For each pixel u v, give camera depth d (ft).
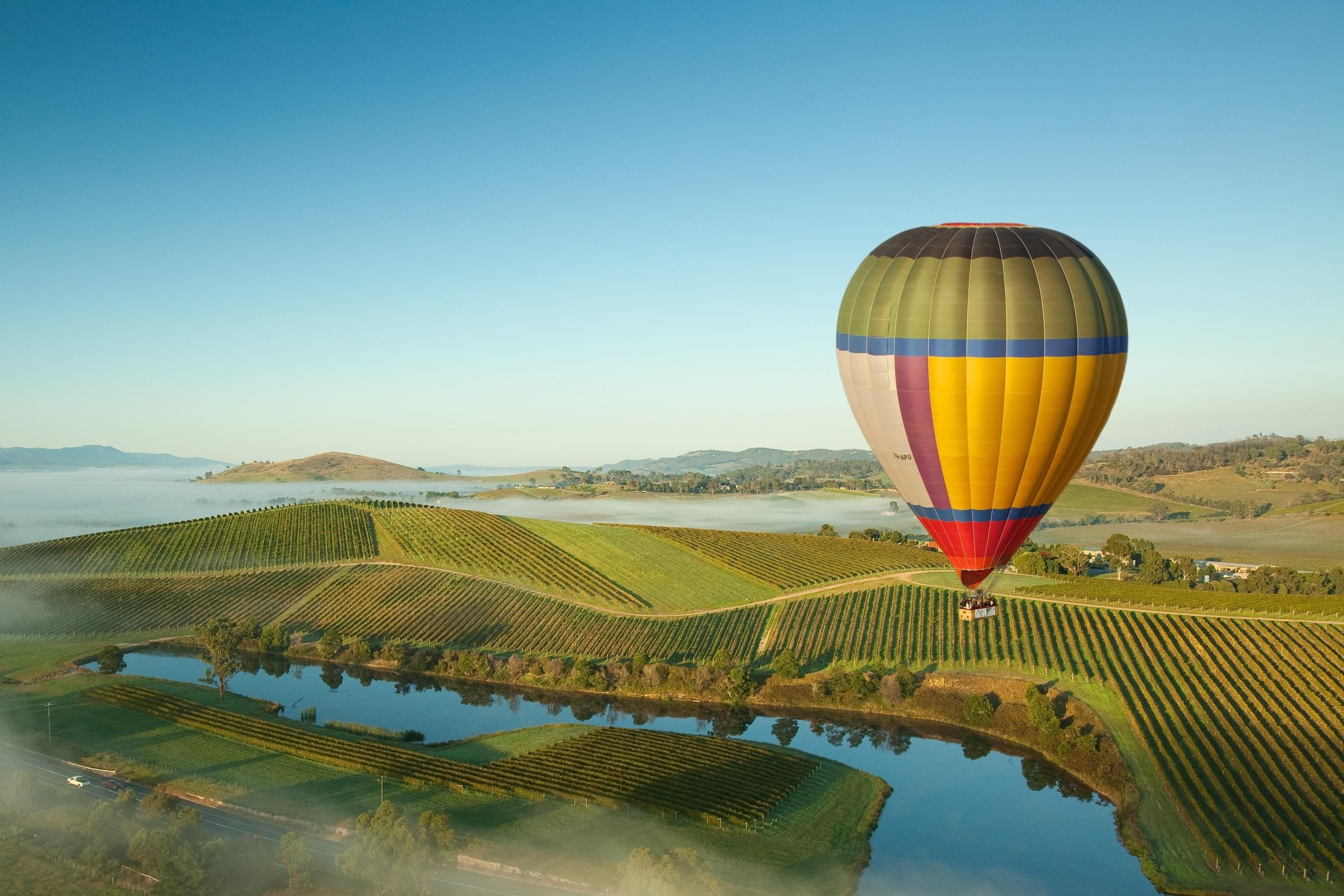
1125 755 262.67
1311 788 232.32
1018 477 177.47
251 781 248.11
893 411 177.78
